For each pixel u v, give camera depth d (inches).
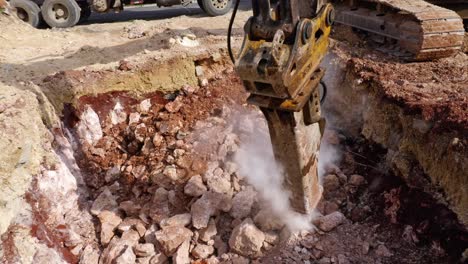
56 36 316.8
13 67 247.6
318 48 134.1
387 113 199.5
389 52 246.7
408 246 170.7
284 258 173.0
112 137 242.4
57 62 257.3
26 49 285.1
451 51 231.8
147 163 221.3
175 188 205.2
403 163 186.2
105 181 221.1
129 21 406.9
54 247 179.0
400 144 190.7
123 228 193.3
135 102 253.9
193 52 260.8
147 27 324.5
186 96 257.0
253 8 123.7
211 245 181.6
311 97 143.1
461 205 162.1
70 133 229.0
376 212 187.0
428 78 213.3
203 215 185.0
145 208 201.3
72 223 196.5
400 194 183.8
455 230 162.2
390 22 245.4
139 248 180.7
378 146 207.5
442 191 170.9
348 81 234.2
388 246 173.3
